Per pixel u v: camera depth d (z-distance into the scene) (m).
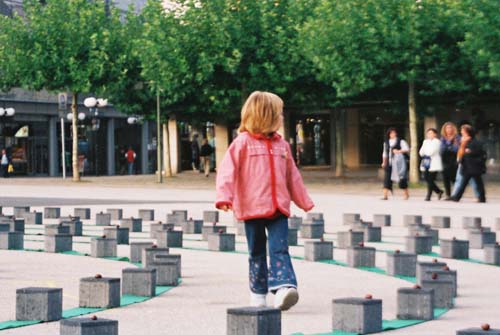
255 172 10.58
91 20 53.47
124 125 88.88
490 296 12.93
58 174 82.19
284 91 48.88
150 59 49.53
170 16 49.88
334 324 10.02
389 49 43.22
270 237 10.67
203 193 41.06
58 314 10.70
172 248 19.34
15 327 10.21
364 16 42.88
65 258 17.22
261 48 48.47
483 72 42.06
